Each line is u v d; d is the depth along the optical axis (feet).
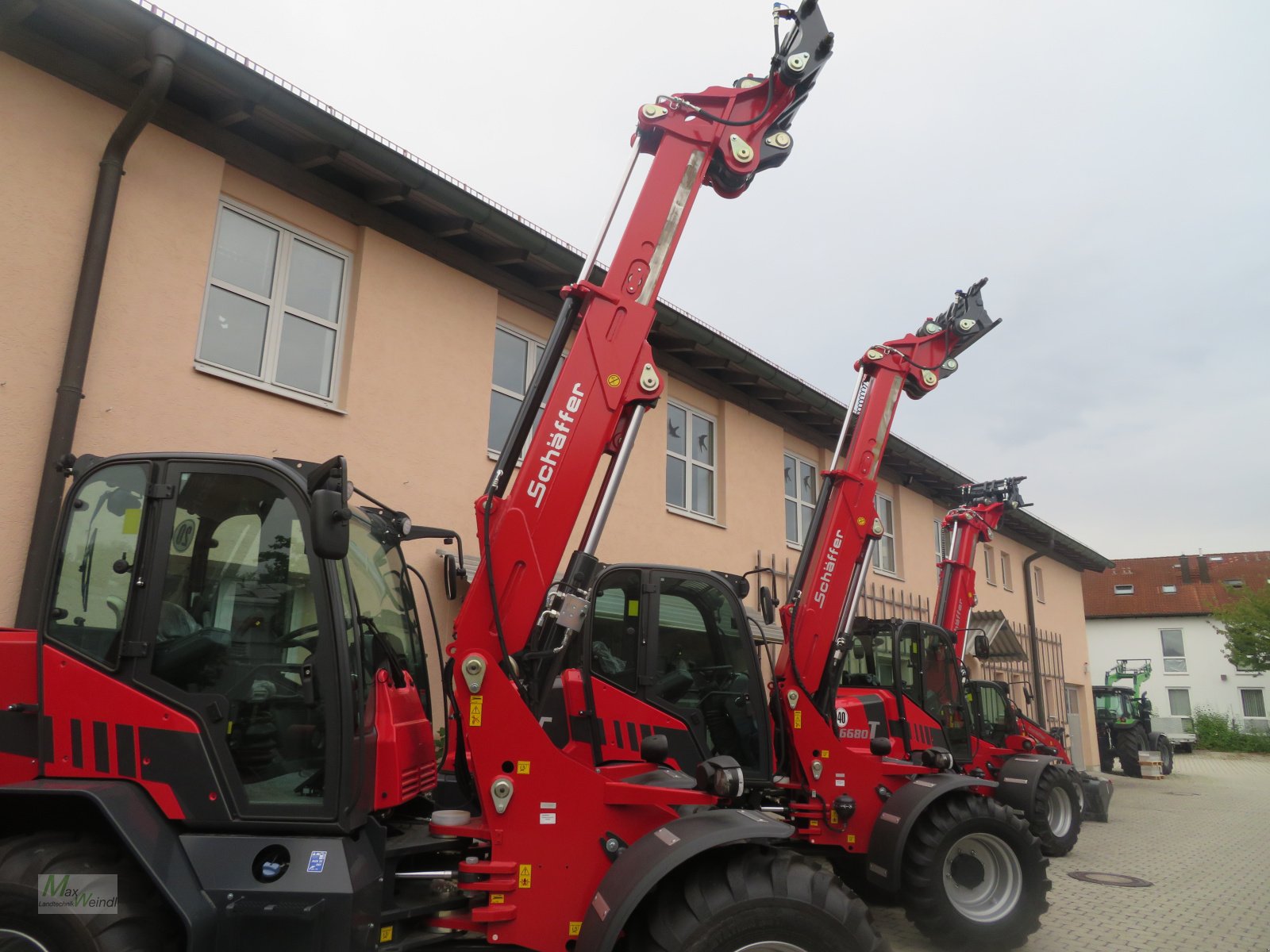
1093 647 136.56
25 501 16.78
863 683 26.71
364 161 22.21
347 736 10.49
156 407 19.04
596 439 13.07
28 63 17.80
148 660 10.53
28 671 10.74
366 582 12.93
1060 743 45.52
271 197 22.07
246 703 10.61
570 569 12.84
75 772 10.27
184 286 19.80
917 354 25.11
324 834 10.28
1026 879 18.43
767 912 10.61
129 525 11.12
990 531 41.27
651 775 14.32
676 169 14.39
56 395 17.40
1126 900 24.17
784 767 20.97
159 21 18.10
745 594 19.77
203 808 10.13
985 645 34.53
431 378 25.11
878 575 47.06
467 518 25.45
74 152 18.31
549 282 28.37
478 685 11.76
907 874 18.43
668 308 30.81
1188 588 138.10
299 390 22.40
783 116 15.33
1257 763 92.73
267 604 10.91
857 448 23.49
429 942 11.03
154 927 9.70
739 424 38.11
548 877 11.44
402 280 24.77
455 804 13.84
